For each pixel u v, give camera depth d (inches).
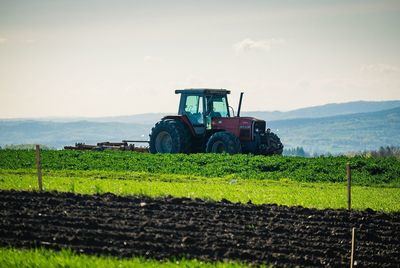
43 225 1487.5
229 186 2107.5
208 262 1284.4
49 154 2854.3
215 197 1817.2
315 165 2549.2
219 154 2642.7
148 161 2625.5
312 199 1866.4
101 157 2728.8
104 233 1433.3
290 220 1590.8
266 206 1704.0
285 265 1311.5
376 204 1824.6
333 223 1587.1
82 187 1916.8
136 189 1892.2
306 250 1397.6
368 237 1496.1
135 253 1331.2
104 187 1919.3
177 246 1374.3
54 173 2383.1
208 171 2475.4
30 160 2682.1
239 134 2731.3
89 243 1384.1
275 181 2325.3
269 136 2758.4
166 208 1646.2
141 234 1423.5
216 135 2728.8
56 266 1197.7
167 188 1947.6
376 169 2524.6
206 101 2785.4
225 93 2827.3
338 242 1462.8
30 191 1772.9
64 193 1760.6
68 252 1285.7
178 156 2672.2
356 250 1421.0
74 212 1584.6
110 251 1336.1
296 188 2150.6
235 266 1229.7
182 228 1489.9
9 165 2568.9
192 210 1642.5
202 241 1409.9
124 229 1470.2
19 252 1278.3
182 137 2790.4
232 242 1414.9
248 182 2287.2
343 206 1765.5
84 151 2915.8
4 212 1571.1
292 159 2620.6
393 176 2463.1
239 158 2593.5
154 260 1274.6
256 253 1362.0
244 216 1608.0
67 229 1462.8
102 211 1601.9
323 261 1339.8
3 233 1423.5
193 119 2810.0
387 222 1609.3
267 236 1471.5
